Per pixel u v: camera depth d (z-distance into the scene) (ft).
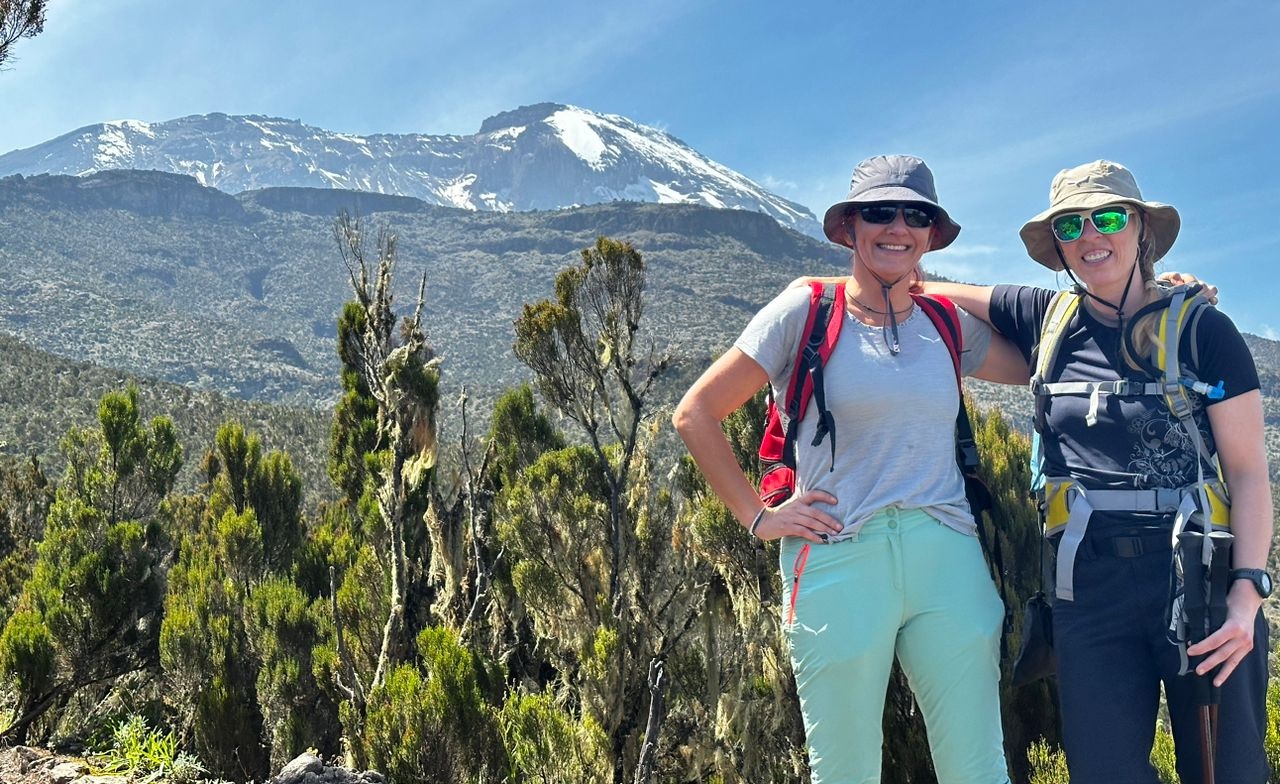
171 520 34.06
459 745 14.29
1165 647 8.84
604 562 19.31
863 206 9.74
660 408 20.21
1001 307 10.67
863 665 9.19
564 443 23.90
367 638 20.26
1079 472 9.30
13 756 17.52
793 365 9.82
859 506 9.37
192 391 406.21
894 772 15.24
